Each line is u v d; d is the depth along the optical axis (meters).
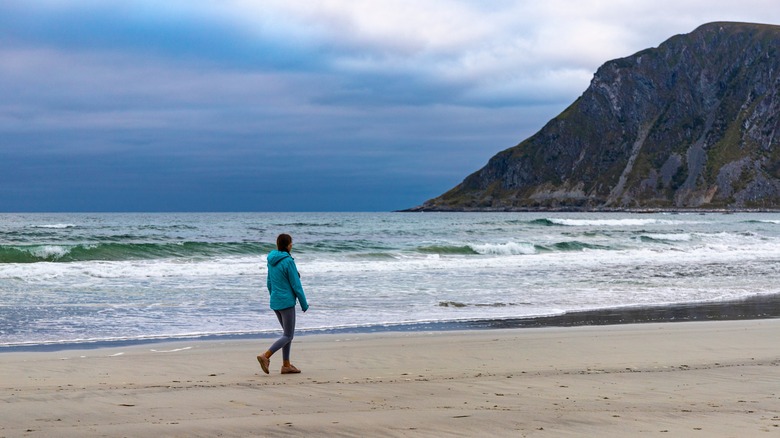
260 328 12.91
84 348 10.73
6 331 12.16
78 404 6.47
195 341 11.42
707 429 5.51
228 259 26.70
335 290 18.91
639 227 66.19
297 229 58.84
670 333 12.17
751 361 9.39
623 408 6.34
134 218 103.56
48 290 17.80
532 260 29.02
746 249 37.50
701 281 22.41
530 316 14.86
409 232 52.66
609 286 20.66
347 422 5.72
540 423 5.70
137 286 19.00
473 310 15.66
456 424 5.66
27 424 5.64
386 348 10.56
